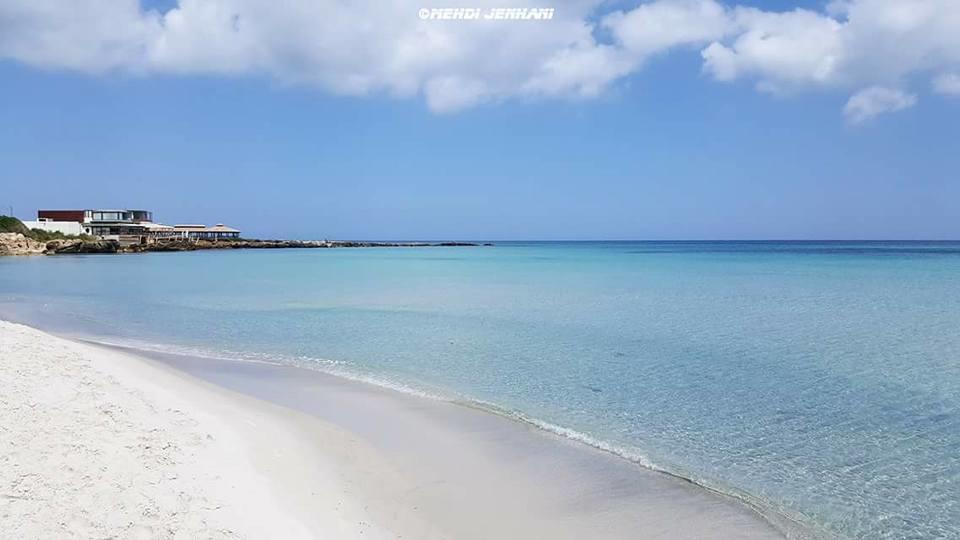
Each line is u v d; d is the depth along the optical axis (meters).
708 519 6.77
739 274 46.84
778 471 8.14
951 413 10.71
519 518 6.68
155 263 69.19
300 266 64.62
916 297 29.02
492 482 7.60
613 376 13.32
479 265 66.75
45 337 12.88
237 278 45.41
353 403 10.98
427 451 8.57
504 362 14.73
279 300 29.16
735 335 18.61
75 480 5.89
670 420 10.25
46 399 7.88
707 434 9.59
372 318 22.64
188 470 6.63
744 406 11.07
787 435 9.57
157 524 5.41
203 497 6.08
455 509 6.82
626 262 71.00
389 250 146.88
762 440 9.34
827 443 9.23
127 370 12.19
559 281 41.34
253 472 7.07
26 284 38.59
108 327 20.50
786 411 10.80
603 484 7.63
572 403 11.18
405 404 10.98
